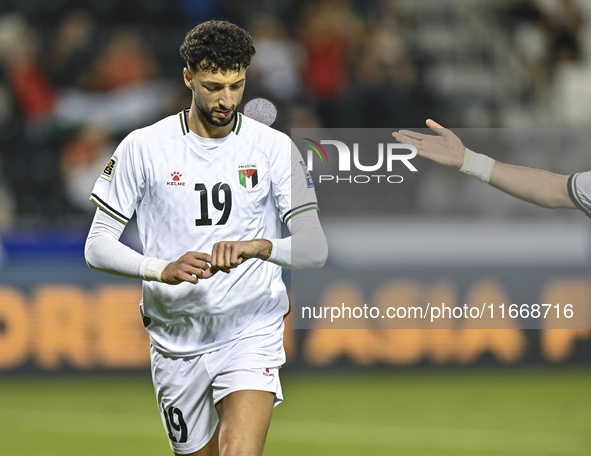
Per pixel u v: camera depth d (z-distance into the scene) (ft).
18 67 125.18
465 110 131.44
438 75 135.23
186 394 40.32
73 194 119.34
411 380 88.48
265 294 39.75
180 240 38.42
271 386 37.99
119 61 127.34
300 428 70.18
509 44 138.62
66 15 135.33
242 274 38.96
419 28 139.64
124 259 36.88
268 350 39.06
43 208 119.14
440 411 75.51
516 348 88.84
